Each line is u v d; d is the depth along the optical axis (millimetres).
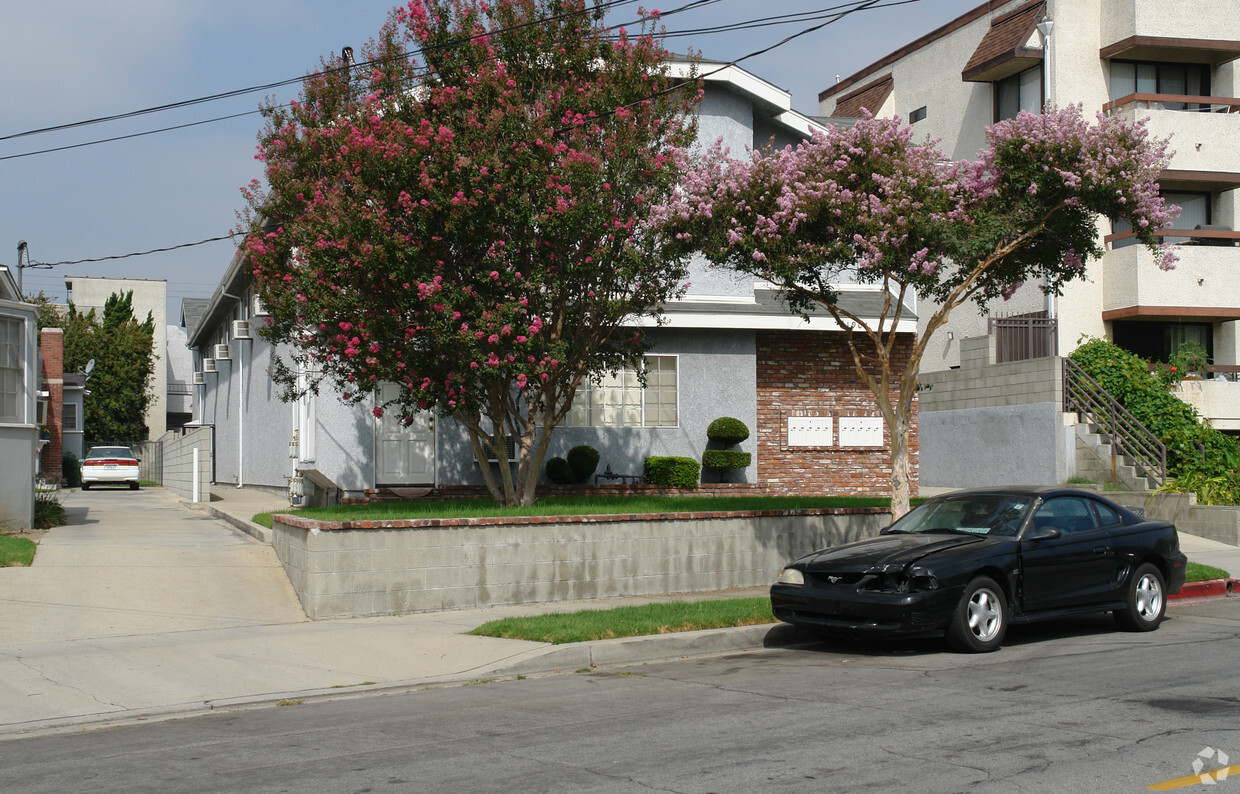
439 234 13547
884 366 13727
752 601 12148
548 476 19719
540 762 6395
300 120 15125
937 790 5684
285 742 7125
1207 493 19359
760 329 21016
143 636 10797
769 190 13258
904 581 9805
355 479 18562
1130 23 25703
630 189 14758
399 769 6316
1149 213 12859
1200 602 13602
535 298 14188
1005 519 10820
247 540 16062
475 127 13562
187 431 29219
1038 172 12852
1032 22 26672
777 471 21328
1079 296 25594
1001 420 23531
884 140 13219
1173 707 7613
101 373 52875
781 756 6402
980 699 7953
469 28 14680
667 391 20828
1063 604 10688
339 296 13531
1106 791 5668
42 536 15711
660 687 8742
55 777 6367
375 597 12109
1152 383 21688
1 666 9445
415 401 15398
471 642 10469
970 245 12570
